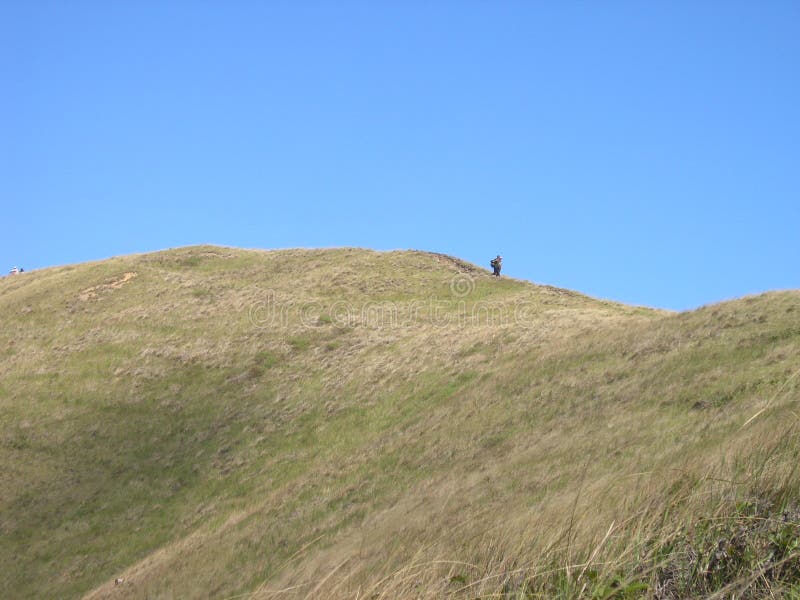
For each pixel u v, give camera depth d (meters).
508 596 4.91
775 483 5.48
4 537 34.97
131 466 39.94
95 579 31.03
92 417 44.72
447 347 44.88
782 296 33.84
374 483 31.20
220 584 23.89
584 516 5.67
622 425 26.48
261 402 44.28
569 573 4.91
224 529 31.19
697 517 5.32
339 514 28.69
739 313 33.75
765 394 23.11
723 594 4.62
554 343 40.09
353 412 40.72
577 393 32.38
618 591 4.79
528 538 5.56
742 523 5.16
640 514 5.52
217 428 42.44
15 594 31.14
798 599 4.49
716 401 25.25
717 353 30.30
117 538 34.12
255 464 38.19
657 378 30.30
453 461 30.69
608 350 35.88
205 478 37.88
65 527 35.44
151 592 25.67
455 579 5.07
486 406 35.06
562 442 27.11
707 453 6.71
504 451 29.44
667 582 4.93
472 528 6.45
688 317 35.75
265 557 25.69
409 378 42.47
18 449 42.22
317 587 5.35
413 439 34.44
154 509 36.09
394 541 8.06
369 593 5.12
